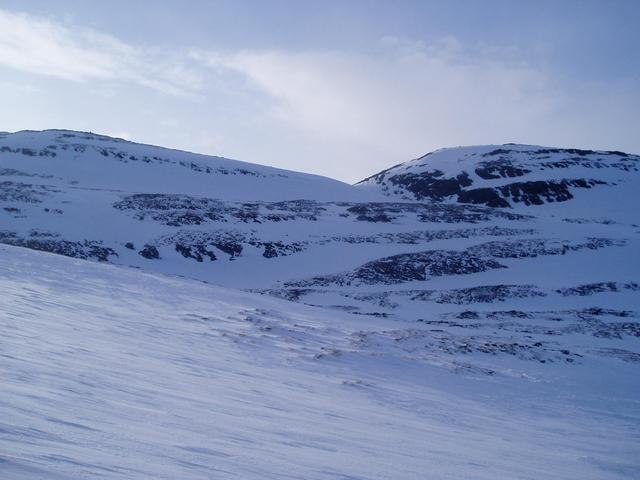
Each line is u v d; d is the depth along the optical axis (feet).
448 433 35.86
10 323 38.88
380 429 31.96
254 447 19.92
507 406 53.26
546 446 37.68
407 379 57.82
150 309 69.56
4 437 13.30
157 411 22.25
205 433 20.27
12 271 75.97
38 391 20.10
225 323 68.95
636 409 58.90
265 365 50.24
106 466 12.84
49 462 11.96
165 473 13.55
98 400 21.33
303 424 27.89
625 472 32.45
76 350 33.78
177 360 41.55
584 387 65.92
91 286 77.82
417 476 21.16
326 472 18.40
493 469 26.37
